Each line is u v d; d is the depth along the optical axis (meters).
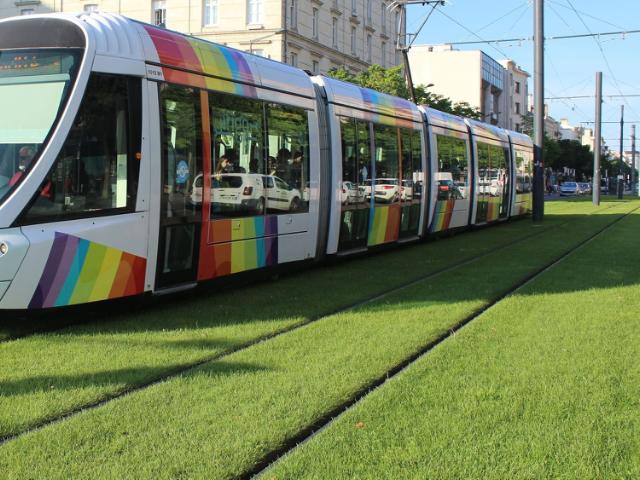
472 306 8.23
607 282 9.79
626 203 41.28
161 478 3.66
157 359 5.98
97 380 5.37
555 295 8.84
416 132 15.34
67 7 44.75
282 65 10.59
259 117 9.67
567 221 23.75
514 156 24.33
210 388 5.12
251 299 8.92
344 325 7.23
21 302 6.68
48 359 5.97
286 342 6.50
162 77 7.95
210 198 8.68
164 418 4.51
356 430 4.28
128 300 7.65
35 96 7.08
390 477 3.65
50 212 6.85
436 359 5.84
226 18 42.75
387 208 13.76
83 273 7.09
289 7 43.16
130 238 7.52
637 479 3.64
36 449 4.01
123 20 7.79
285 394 4.98
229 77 9.09
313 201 11.05
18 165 6.83
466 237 18.12
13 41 7.33
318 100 11.39
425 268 11.89
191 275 8.46
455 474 3.69
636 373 5.40
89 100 7.15
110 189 7.35
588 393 4.94
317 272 11.45
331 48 47.59
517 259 12.80
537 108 23.70
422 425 4.35
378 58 55.47
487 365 5.66
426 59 78.19
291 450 4.07
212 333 6.97
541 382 5.19
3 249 6.53
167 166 7.99
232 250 9.13
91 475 3.69
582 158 103.25
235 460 3.88
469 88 77.00
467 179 19.12
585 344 6.29
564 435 4.19
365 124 12.80
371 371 5.54
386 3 56.50
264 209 9.78
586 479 3.63
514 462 3.82
